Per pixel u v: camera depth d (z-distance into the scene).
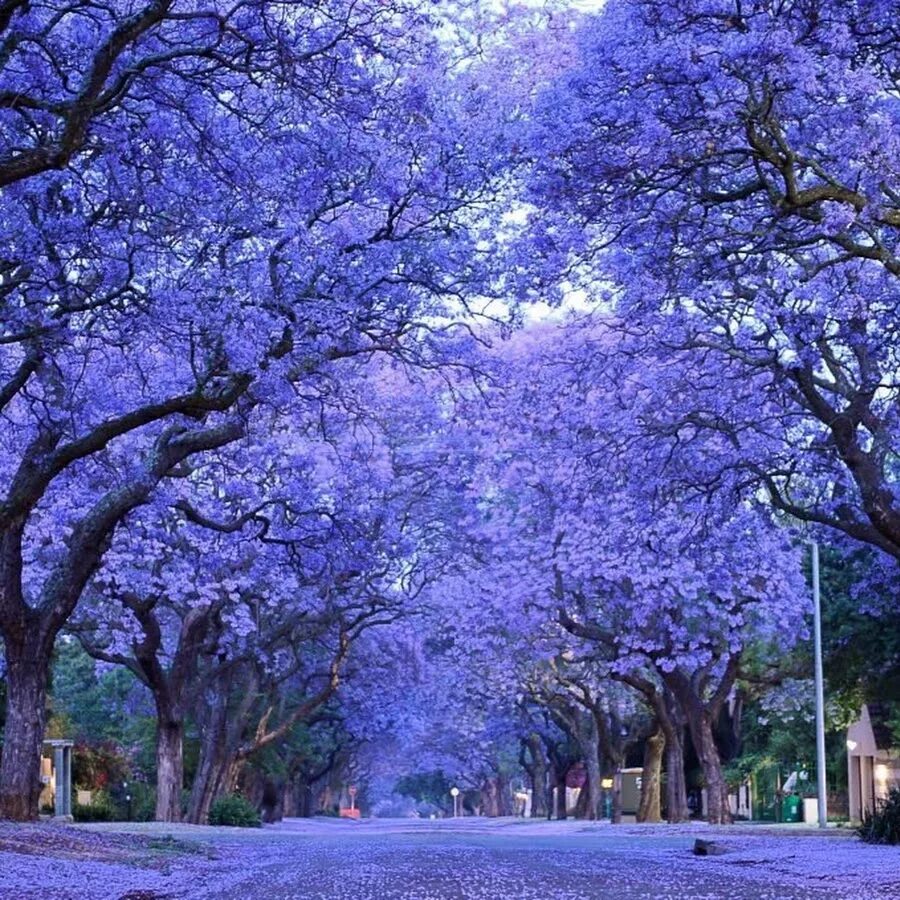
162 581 33.94
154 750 55.66
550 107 15.59
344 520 32.88
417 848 26.70
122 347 19.39
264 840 30.25
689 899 13.34
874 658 35.22
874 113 14.83
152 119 15.90
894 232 16.45
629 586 40.47
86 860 18.45
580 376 25.70
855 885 15.94
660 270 16.73
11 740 23.66
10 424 22.81
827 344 21.17
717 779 41.41
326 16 13.76
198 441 22.81
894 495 21.36
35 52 15.05
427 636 55.28
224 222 18.97
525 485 39.53
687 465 24.17
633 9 14.57
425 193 22.20
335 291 21.95
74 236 17.52
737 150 14.41
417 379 25.95
